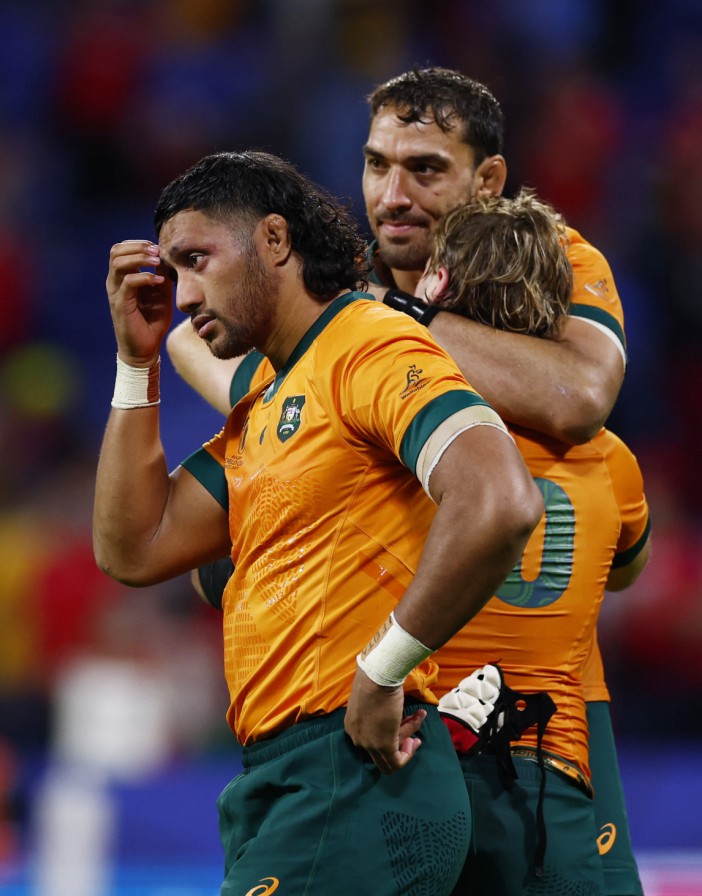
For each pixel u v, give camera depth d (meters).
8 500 33.28
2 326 37.75
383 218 12.07
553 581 10.27
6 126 40.66
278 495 8.98
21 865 20.23
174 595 28.23
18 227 39.19
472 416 8.30
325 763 8.71
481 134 12.14
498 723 9.74
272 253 9.25
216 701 26.88
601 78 40.88
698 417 36.41
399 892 8.59
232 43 42.00
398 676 8.27
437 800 8.75
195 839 20.56
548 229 10.74
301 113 40.03
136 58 41.09
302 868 8.56
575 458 10.55
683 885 18.39
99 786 20.78
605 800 10.95
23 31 41.66
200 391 11.90
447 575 8.07
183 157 40.22
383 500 8.84
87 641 27.77
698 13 42.94
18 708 27.06
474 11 41.03
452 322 10.52
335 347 8.94
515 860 9.69
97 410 37.16
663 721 27.23
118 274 9.77
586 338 10.65
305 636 8.84
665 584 28.45
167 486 10.15
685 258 38.34
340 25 41.84
